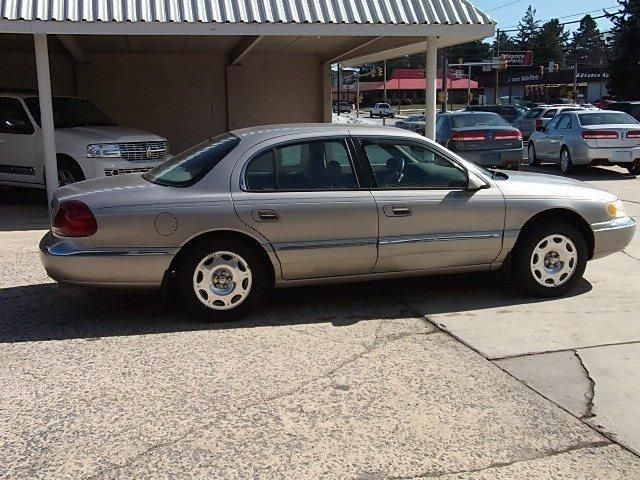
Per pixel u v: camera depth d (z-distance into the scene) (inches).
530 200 228.5
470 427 146.6
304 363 180.7
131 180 221.8
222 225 203.6
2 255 305.6
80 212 199.3
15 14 331.6
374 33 374.0
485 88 3671.3
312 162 215.6
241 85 667.4
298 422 148.4
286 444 139.3
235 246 207.8
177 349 190.5
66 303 234.2
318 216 210.2
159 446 138.3
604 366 178.2
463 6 386.6
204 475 128.3
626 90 1854.1
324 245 211.9
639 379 170.6
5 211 435.2
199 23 351.3
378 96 4128.9
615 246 241.9
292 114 684.7
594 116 631.2
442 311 224.1
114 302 234.5
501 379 170.6
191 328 207.8
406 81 3730.3
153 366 178.7
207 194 205.0
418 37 441.4
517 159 563.5
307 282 217.5
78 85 629.3
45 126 376.2
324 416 151.2
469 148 556.4
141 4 347.6
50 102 374.0
